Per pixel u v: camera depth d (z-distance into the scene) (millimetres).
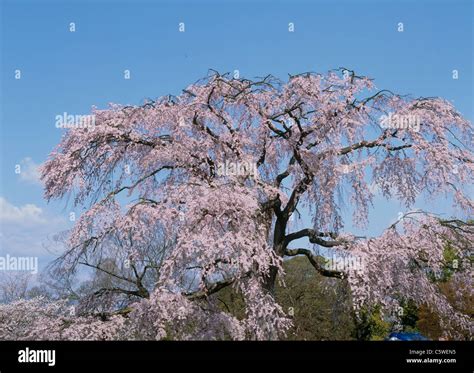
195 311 12164
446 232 14633
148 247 13273
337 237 13773
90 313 13156
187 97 14906
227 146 14359
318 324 23609
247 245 11562
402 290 14383
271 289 13836
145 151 14477
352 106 14266
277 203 14438
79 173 13406
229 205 11875
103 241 13172
